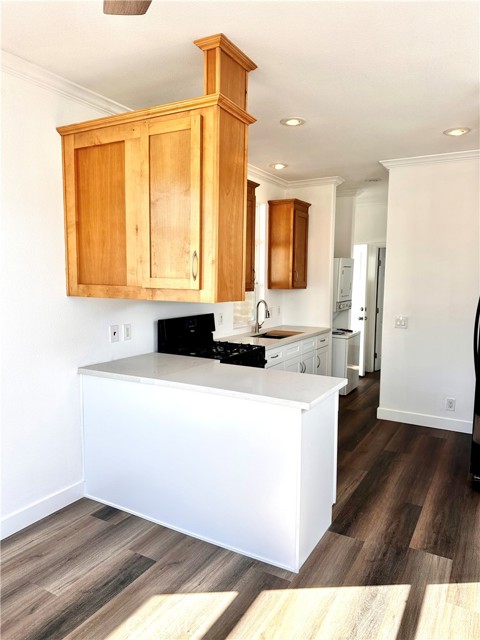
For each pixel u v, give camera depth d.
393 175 4.32
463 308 4.14
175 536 2.45
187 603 1.94
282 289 5.23
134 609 1.91
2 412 2.38
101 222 2.53
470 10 1.82
